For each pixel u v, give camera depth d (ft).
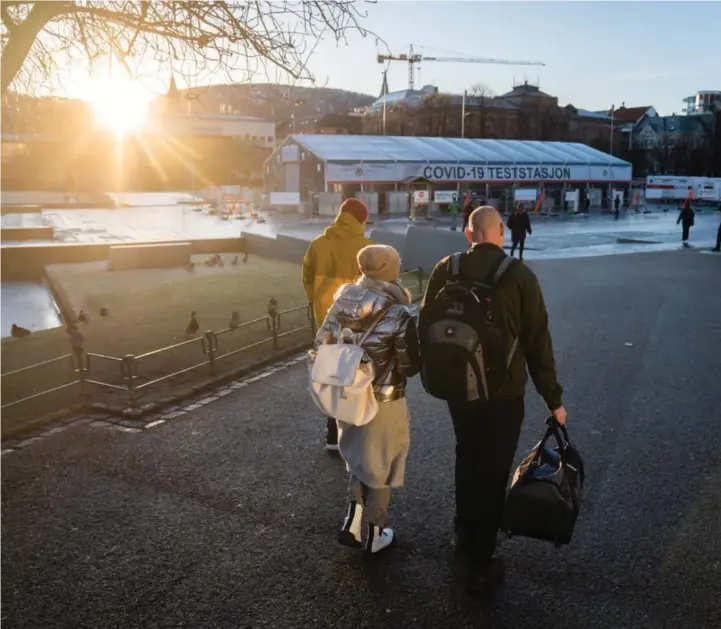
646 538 13.10
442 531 13.57
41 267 71.87
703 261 63.21
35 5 21.50
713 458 16.88
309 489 15.53
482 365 10.62
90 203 196.75
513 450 11.48
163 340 32.81
